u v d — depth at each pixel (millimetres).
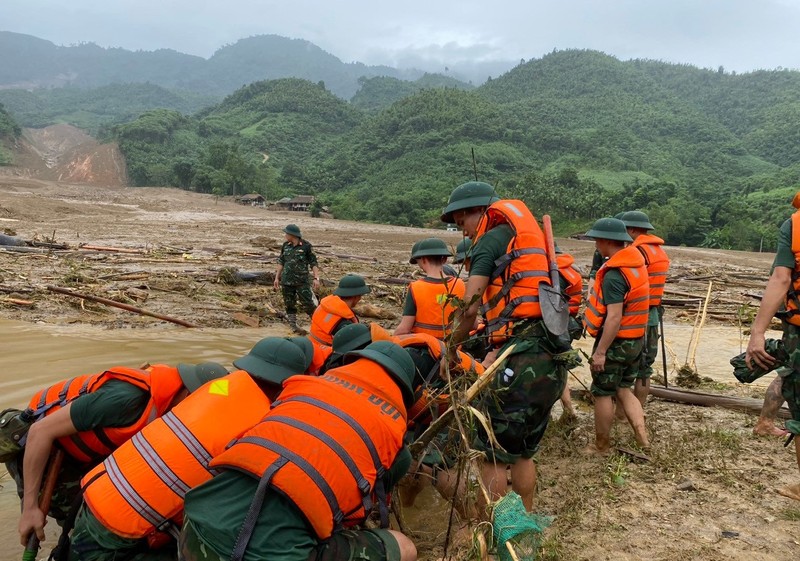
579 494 4219
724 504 4055
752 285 20281
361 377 2781
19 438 3088
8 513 3809
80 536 2705
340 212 91812
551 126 169000
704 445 5102
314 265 10266
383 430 2646
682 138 183250
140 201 70188
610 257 5109
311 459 2418
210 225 40688
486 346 4316
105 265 15625
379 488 2742
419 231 53750
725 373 8336
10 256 15680
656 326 5891
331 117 196125
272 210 89062
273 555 2305
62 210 42812
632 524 3783
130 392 3000
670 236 69938
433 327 4727
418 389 3537
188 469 2631
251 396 2826
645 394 6020
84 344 7934
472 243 3801
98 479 2697
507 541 2738
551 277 3572
